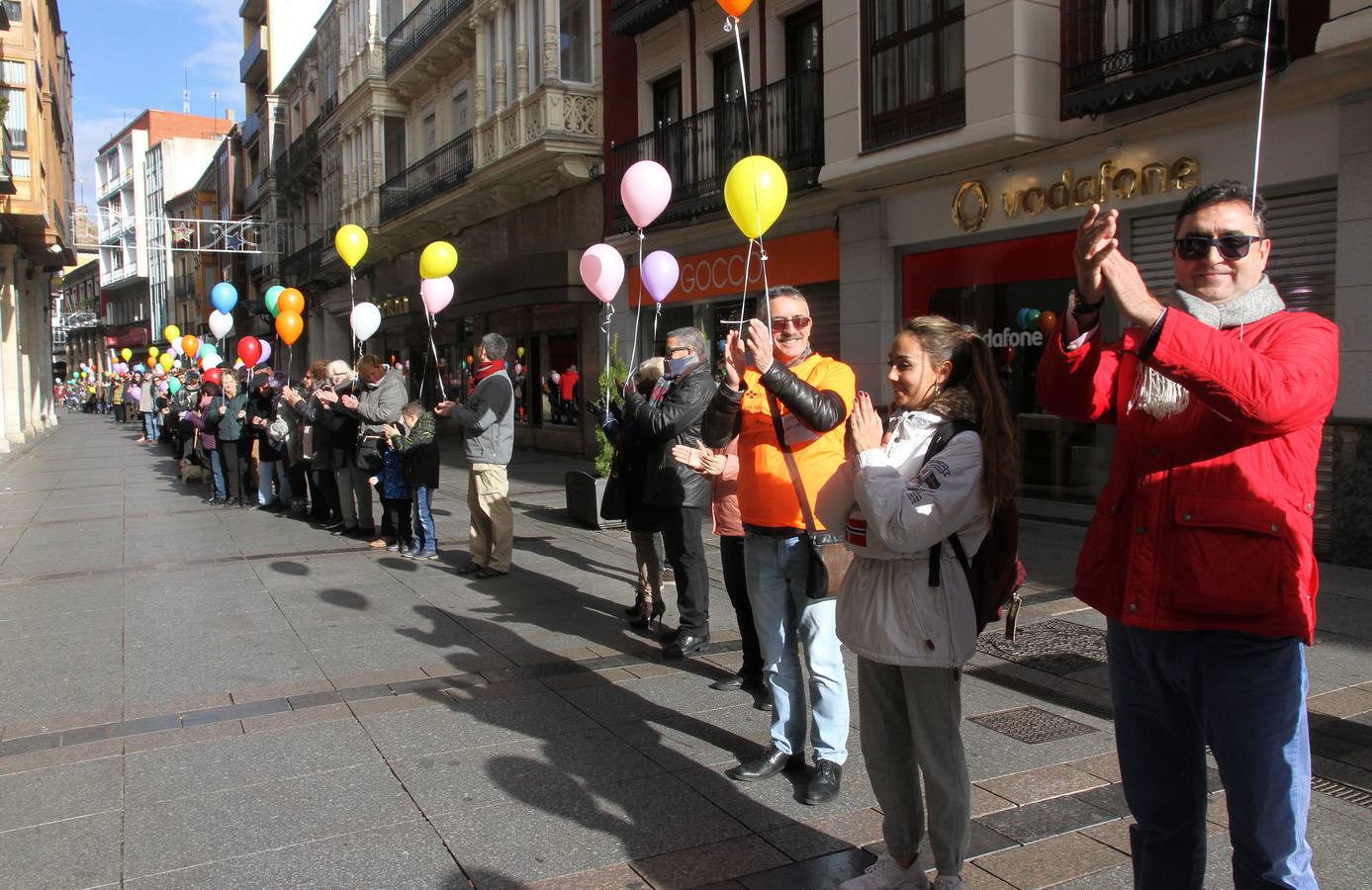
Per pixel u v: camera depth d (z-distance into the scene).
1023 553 8.06
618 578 7.71
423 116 24.23
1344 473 7.39
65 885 3.14
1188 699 2.21
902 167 10.30
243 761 4.12
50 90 22.06
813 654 3.74
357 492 9.71
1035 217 9.73
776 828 3.49
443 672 5.33
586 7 16.92
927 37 10.14
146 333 67.38
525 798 3.74
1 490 14.84
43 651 5.83
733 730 4.43
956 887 2.88
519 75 17.30
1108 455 9.77
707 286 14.52
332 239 30.48
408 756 4.15
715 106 13.67
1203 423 2.15
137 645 5.94
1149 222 8.85
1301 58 7.46
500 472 7.75
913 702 2.84
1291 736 2.08
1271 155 7.84
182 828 3.53
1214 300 2.21
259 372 13.78
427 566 8.28
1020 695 4.84
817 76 11.81
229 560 8.66
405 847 3.36
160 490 14.56
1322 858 3.20
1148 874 2.40
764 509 3.75
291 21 38.41
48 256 23.83
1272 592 2.05
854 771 3.98
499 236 20.61
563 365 18.89
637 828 3.49
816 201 12.09
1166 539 2.17
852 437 2.78
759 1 12.95
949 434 2.72
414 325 26.77
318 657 5.65
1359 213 7.26
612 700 4.85
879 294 11.43
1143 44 8.30
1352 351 7.36
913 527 2.61
